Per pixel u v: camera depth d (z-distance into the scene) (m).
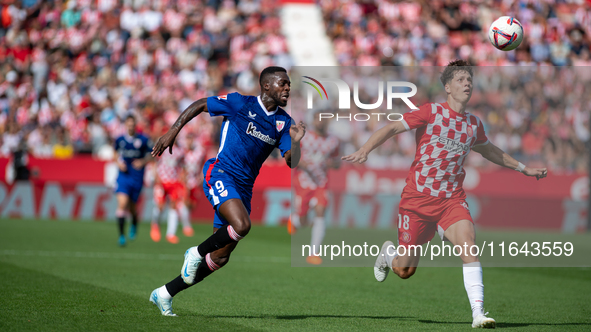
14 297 20.05
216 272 28.48
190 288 23.69
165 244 40.16
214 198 17.23
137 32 85.50
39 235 42.50
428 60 84.75
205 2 91.31
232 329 16.20
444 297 23.06
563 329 17.19
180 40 85.50
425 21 90.31
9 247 35.28
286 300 21.59
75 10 89.06
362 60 84.25
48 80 81.12
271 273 28.52
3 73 81.44
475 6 91.81
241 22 90.56
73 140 71.62
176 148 41.84
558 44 86.44
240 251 37.25
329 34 89.50
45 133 69.75
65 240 40.03
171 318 17.41
